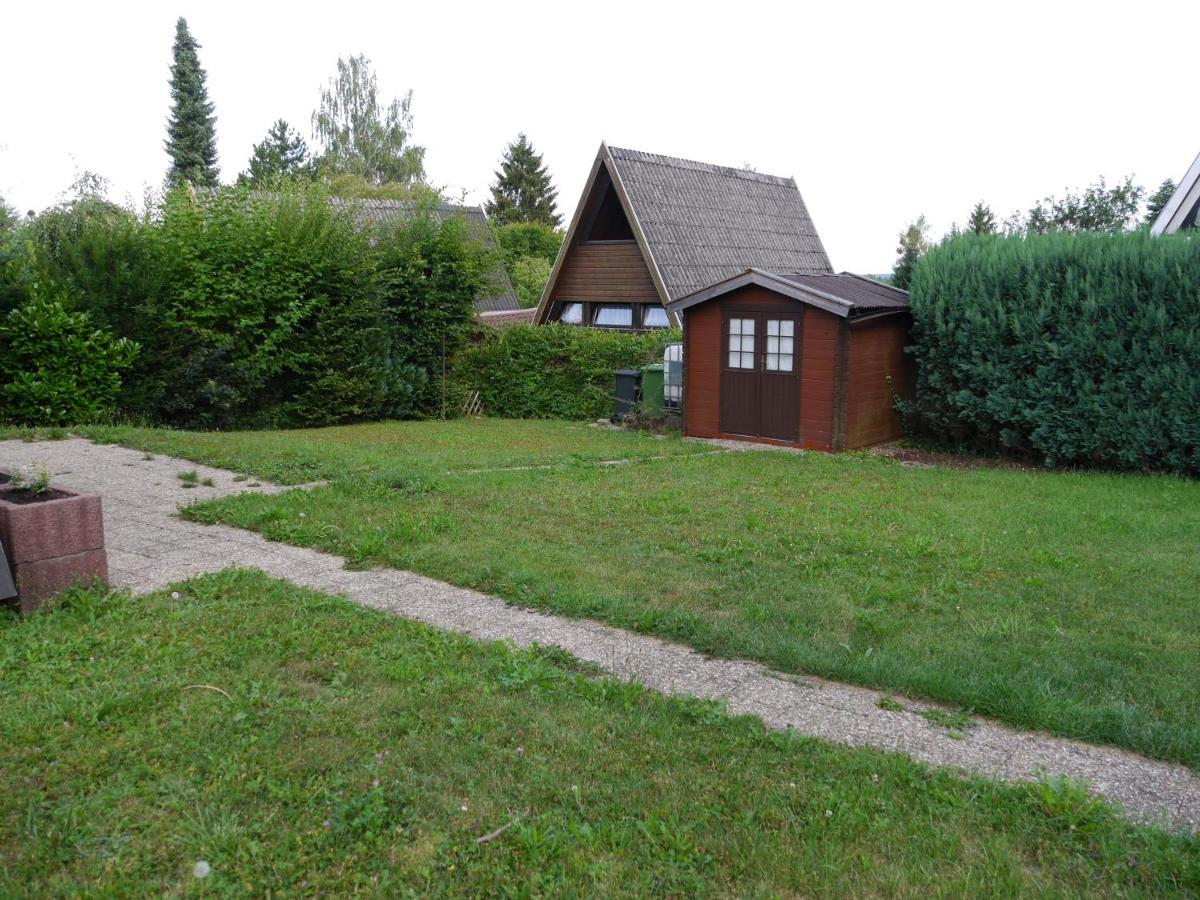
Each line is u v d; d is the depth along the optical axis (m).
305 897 3.19
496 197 70.94
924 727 4.64
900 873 3.35
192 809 3.65
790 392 14.81
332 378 17.02
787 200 29.20
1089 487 11.55
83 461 10.96
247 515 8.38
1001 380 13.79
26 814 3.58
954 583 6.99
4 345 13.47
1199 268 12.13
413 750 4.14
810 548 7.97
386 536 7.85
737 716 4.65
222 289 15.59
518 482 10.60
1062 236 13.66
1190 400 12.13
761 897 3.22
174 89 53.03
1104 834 3.62
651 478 11.23
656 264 22.47
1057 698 4.85
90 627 5.52
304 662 5.12
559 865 3.38
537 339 19.44
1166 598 6.75
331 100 56.22
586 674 5.22
